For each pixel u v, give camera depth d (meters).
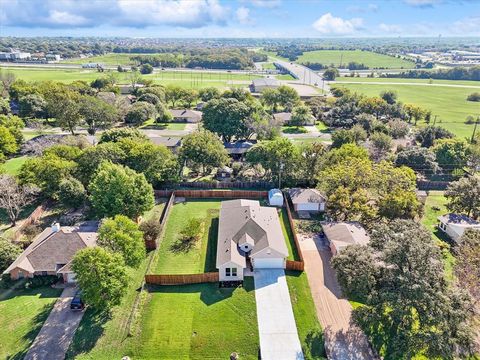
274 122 92.06
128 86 155.88
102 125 99.88
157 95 129.25
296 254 45.34
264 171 70.81
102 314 35.22
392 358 29.84
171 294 38.06
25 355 30.53
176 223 52.94
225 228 47.41
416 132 94.06
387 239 33.94
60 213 54.22
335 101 133.50
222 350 31.48
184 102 140.50
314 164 64.12
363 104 119.38
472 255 35.09
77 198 52.06
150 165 60.47
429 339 26.48
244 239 43.38
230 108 88.69
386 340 32.22
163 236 49.41
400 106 120.50
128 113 107.19
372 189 53.78
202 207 58.09
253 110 92.62
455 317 27.03
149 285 39.31
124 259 36.47
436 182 66.38
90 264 32.88
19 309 35.59
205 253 45.75
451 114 131.25
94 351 31.12
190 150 67.00
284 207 58.34
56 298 37.25
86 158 58.03
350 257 32.72
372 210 48.81
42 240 43.06
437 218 53.62
